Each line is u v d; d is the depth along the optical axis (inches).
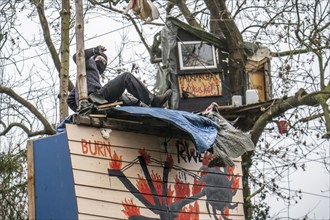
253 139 761.0
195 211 545.6
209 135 527.2
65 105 723.4
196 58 747.4
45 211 511.5
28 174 523.2
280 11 741.3
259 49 765.3
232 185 572.4
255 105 704.4
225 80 751.7
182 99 738.8
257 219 835.4
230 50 755.4
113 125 525.0
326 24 740.0
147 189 527.2
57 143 515.2
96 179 507.8
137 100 563.5
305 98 724.7
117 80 554.3
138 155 531.2
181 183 546.3
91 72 565.3
